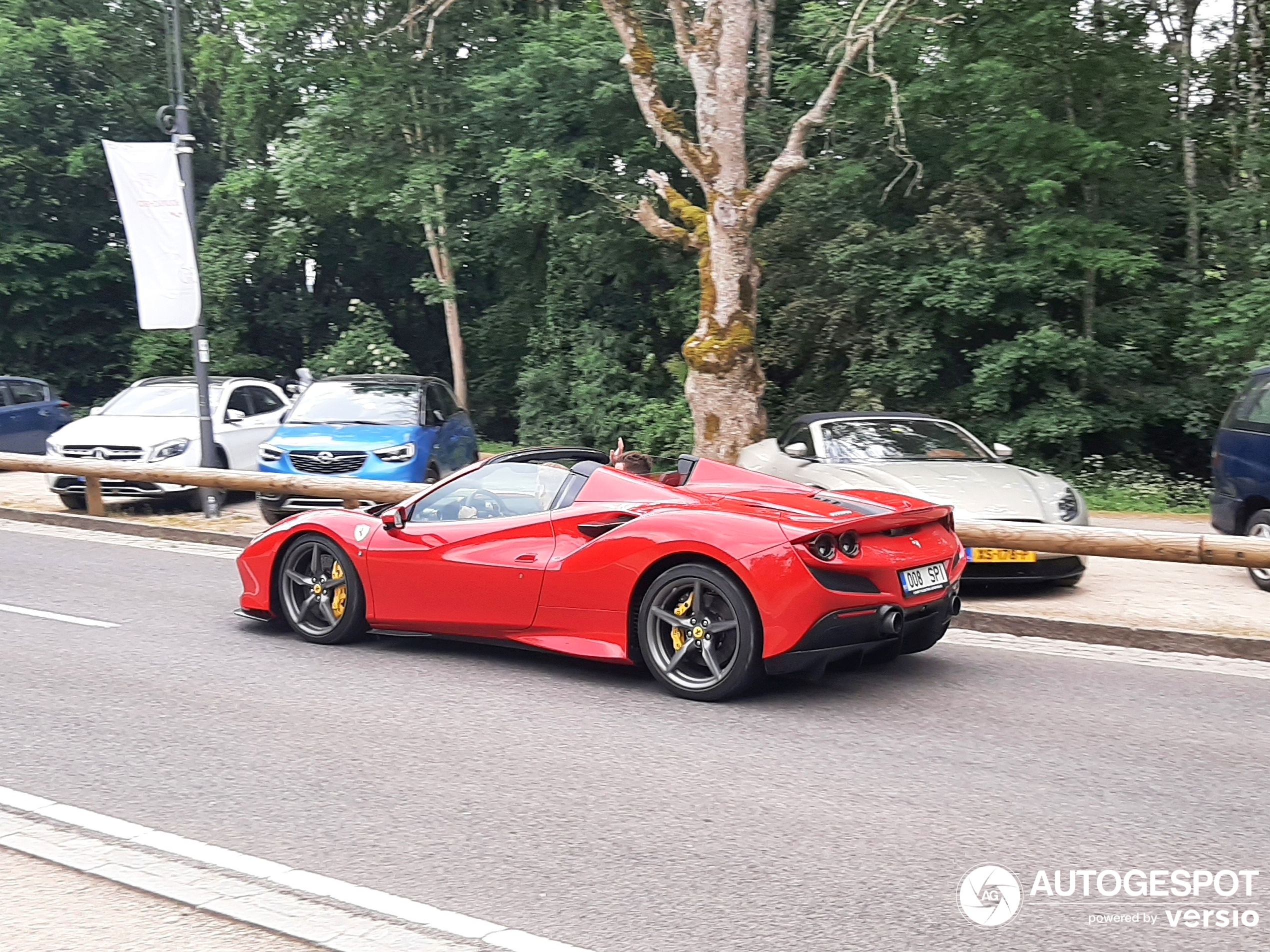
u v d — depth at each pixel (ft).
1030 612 28.09
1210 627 26.20
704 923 12.28
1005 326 69.36
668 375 90.17
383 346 95.61
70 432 49.62
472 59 90.38
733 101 45.29
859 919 12.38
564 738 18.99
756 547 20.25
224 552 39.96
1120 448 70.79
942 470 32.55
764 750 18.34
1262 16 67.82
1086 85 64.28
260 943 11.84
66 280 109.91
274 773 17.26
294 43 88.33
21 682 22.56
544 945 11.76
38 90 108.06
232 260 103.55
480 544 23.58
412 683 22.66
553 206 81.05
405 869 13.73
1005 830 14.90
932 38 67.21
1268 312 57.36
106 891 13.12
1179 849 14.28
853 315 73.87
